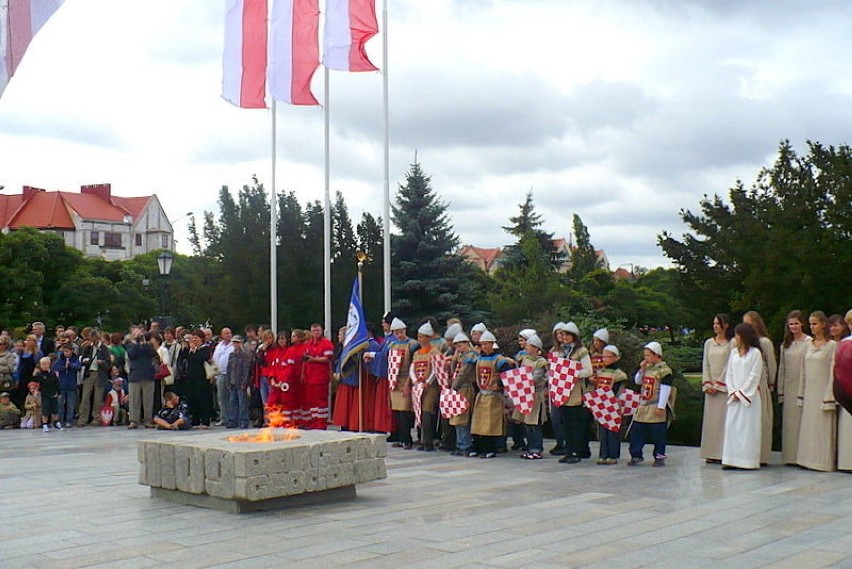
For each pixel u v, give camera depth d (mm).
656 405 13070
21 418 20422
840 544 7758
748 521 8836
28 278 54219
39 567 7191
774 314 22312
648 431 14312
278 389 17578
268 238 38750
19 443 16844
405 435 15617
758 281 22625
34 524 8953
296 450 9742
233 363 18844
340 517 9188
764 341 13195
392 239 36875
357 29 19906
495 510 9555
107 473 12672
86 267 62844
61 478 12172
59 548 7859
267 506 9641
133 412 19906
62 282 58844
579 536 8164
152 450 10344
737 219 25359
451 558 7320
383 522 8906
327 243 21797
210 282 41688
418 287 36094
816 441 12469
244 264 38500
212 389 19875
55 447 16156
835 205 23062
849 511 9375
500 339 19000
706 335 27078
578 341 13727
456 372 14492
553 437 17875
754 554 7391
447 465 13328
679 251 26562
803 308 21578
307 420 17578
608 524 8734
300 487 9742
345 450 10227
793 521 8820
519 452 15047
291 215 39312
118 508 9836
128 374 20125
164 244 98375
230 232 39250
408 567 7035
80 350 21109
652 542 7883
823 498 10211
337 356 18859
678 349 33312
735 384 12719
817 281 21578
